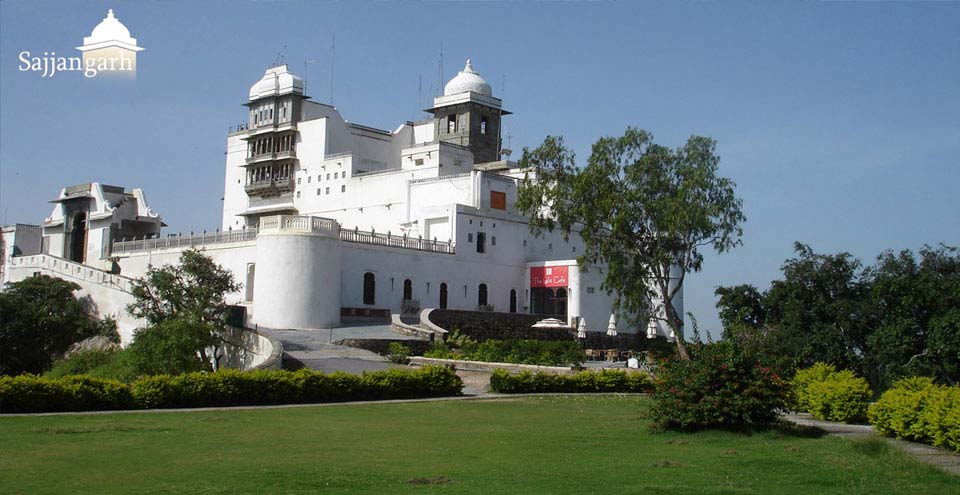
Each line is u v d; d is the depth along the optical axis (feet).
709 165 198.39
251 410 90.07
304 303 196.03
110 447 63.10
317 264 198.39
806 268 143.23
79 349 200.34
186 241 237.66
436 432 75.15
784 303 144.25
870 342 133.39
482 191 256.11
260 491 48.57
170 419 80.02
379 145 310.65
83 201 290.76
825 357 134.72
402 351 165.68
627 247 196.44
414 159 288.10
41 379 84.23
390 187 272.10
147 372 135.13
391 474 54.24
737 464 59.41
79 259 292.20
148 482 50.80
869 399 87.20
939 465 59.98
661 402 78.18
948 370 127.13
